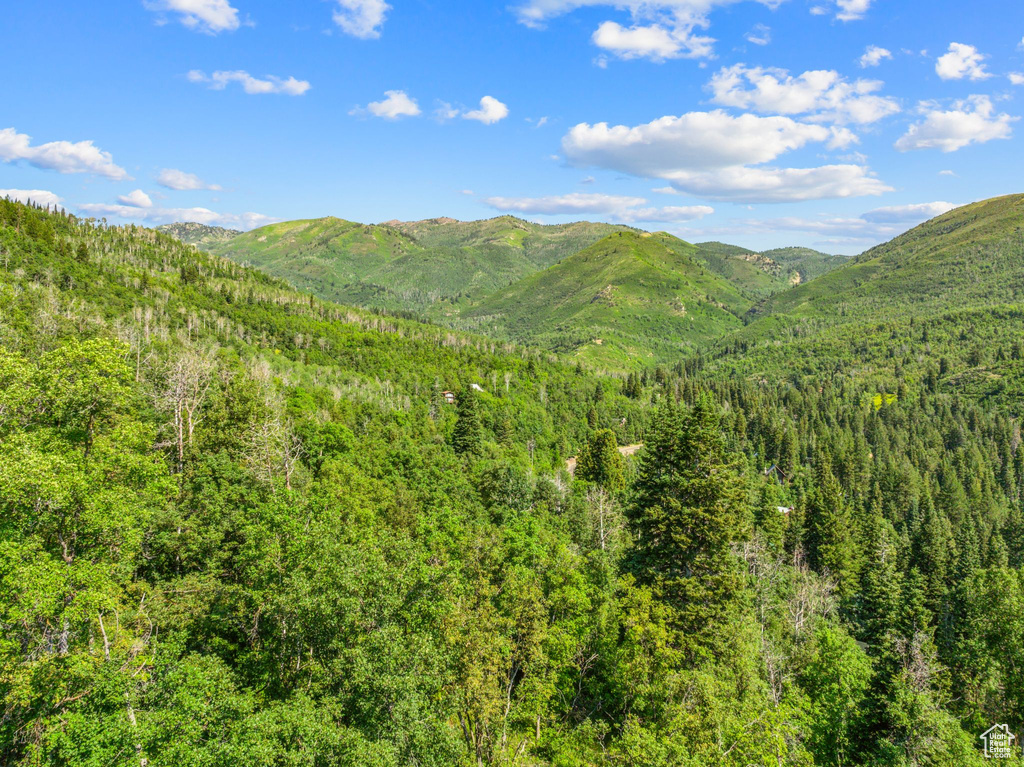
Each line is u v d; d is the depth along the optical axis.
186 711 20.25
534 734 32.19
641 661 30.22
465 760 25.06
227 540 34.69
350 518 41.31
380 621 24.50
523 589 31.67
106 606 23.70
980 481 145.12
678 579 36.53
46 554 21.78
